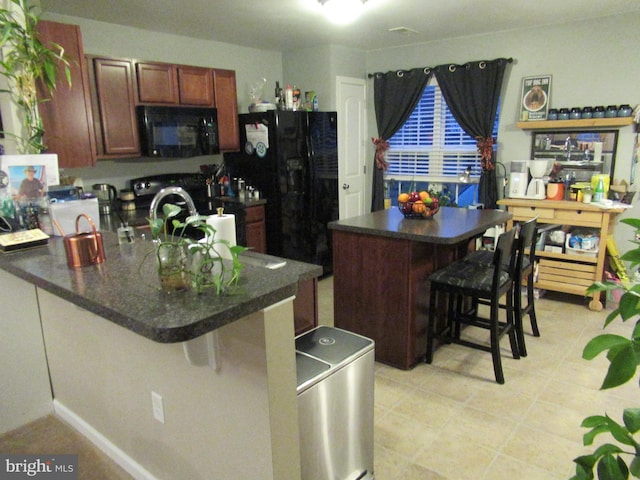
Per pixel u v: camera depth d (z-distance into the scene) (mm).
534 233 3023
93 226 1699
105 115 3398
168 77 3744
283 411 1354
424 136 5008
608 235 3721
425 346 2959
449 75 4551
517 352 2889
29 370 2328
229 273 1329
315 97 4836
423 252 2795
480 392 2541
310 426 1519
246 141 4379
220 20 3686
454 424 2264
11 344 2236
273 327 1270
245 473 1458
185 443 1680
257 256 1720
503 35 4254
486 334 3289
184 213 3750
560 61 4023
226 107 4227
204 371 1491
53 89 2492
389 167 5336
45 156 2195
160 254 1222
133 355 1800
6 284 2172
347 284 2980
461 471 1943
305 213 4512
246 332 1300
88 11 3381
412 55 4840
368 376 1754
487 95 4348
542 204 3814
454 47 4551
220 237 1541
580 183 3932
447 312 3117
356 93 5094
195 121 3922
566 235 3797
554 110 4023
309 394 1485
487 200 4496
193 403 1584
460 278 2660
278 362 1306
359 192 5348
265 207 4363
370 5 3340
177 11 3410
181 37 4238
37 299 2295
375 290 2846
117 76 3438
